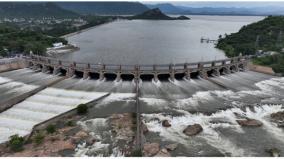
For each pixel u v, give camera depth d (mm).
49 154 80375
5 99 124125
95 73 159125
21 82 148500
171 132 95125
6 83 146875
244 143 88812
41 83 146375
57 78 154875
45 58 169125
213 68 162250
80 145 85750
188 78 153875
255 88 144125
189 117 106062
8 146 85562
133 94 130625
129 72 147625
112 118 103375
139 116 102375
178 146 86312
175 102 120938
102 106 116625
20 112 110688
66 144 85438
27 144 86875
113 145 86000
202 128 97500
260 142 89562
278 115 106562
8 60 187500
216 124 101188
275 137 92688
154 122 101438
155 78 149000
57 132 93688
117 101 122188
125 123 98938
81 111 108375
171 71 150000
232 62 175375
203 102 121438
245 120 102125
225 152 83562
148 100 123125
